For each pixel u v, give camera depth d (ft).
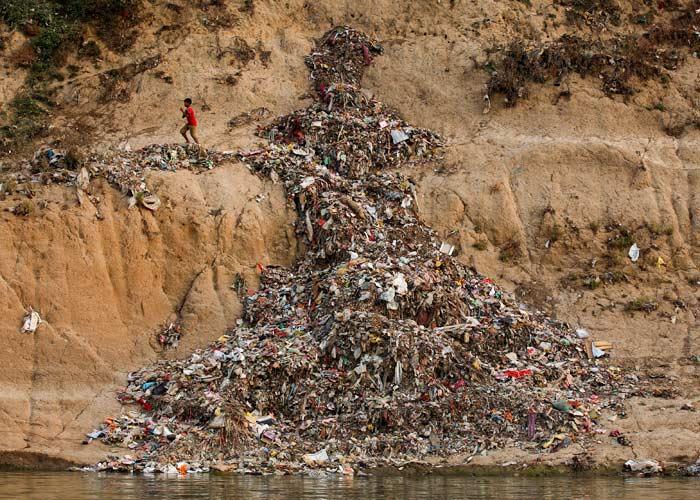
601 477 115.96
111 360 143.64
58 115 186.60
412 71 191.42
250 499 99.96
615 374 140.77
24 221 150.41
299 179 165.58
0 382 137.39
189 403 132.05
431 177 171.22
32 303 145.28
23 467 123.54
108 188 157.17
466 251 161.17
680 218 166.91
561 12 202.18
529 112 182.91
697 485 109.70
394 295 141.08
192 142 174.81
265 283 154.40
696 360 143.64
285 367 134.00
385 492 104.88
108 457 124.88
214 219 158.10
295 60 195.00
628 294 157.17
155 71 191.31
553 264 161.99
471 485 110.01
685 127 181.47
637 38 196.85
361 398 130.21
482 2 202.59
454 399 129.08
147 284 151.84
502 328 143.54
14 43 199.31
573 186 169.58
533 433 125.49
